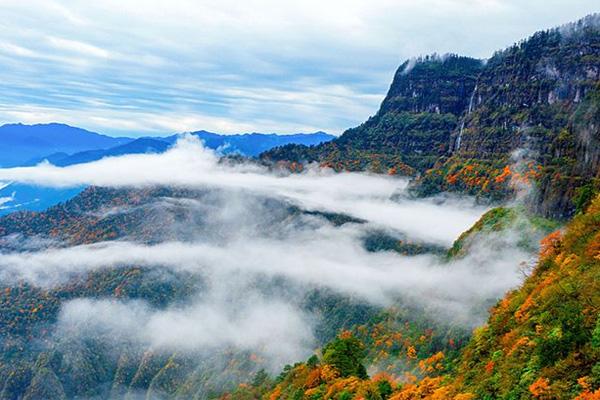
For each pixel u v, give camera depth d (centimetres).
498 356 4272
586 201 7731
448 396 4556
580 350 3378
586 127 14150
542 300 4391
